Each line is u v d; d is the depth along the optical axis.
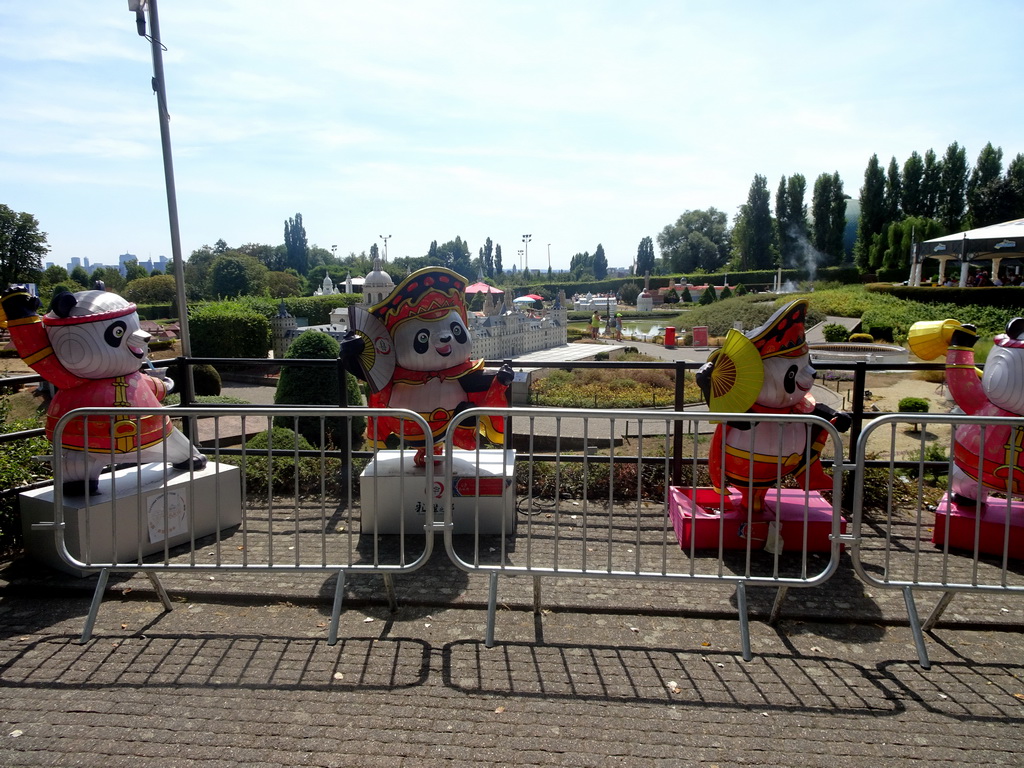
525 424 11.17
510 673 3.28
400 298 4.92
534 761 2.66
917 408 13.18
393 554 4.70
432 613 3.90
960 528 4.76
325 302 46.41
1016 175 51.75
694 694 3.12
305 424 10.48
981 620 3.79
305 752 2.70
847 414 4.63
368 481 5.02
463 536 5.05
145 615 3.86
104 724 2.87
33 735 2.79
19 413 15.78
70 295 4.36
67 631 3.67
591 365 5.82
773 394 4.45
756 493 4.70
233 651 3.46
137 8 6.51
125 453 4.52
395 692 3.11
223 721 2.89
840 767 2.64
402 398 5.03
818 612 3.87
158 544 4.70
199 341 28.09
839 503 3.58
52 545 4.34
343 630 3.69
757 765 2.65
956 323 4.88
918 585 3.60
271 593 4.04
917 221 50.47
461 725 2.87
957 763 2.66
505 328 28.08
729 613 3.86
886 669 3.36
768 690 3.16
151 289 58.47
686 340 35.34
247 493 6.08
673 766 2.64
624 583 4.25
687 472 6.20
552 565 4.52
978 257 39.66
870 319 28.73
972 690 3.17
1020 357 4.36
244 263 63.81
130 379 4.60
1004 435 4.57
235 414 3.76
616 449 8.74
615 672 3.30
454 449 5.64
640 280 78.25
